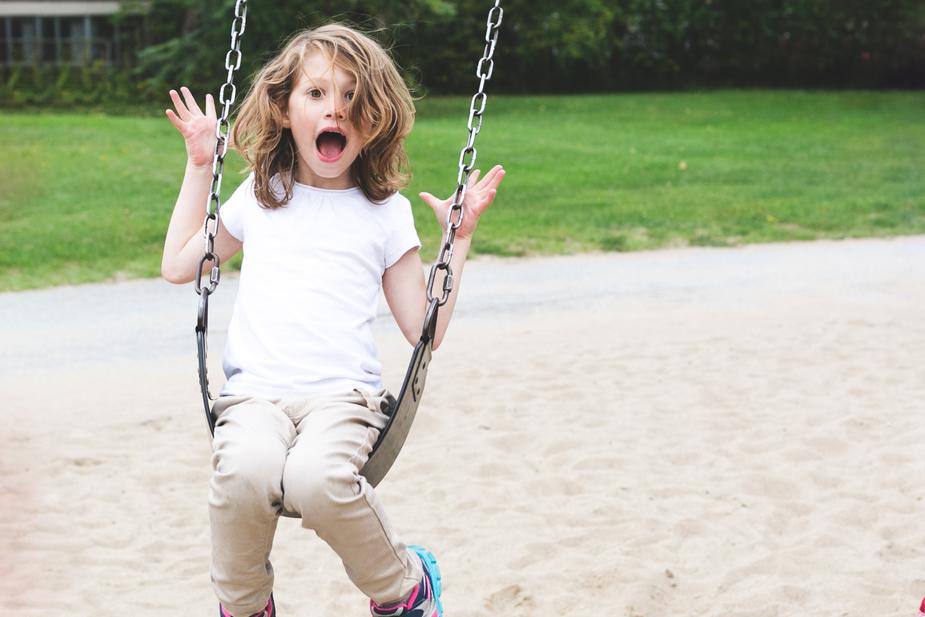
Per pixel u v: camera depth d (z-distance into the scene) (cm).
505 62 3494
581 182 1642
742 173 1747
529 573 428
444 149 1895
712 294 980
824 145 2088
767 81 3653
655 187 1616
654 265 1127
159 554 454
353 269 281
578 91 3572
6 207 1356
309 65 275
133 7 3241
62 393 686
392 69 284
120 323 889
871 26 3566
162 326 879
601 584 416
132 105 2994
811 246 1233
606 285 1026
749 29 3625
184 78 2981
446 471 538
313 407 267
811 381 678
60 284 1035
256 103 280
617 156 1916
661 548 445
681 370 709
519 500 503
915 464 528
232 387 273
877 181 1675
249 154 286
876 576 414
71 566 439
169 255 295
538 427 598
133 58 3359
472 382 686
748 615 389
